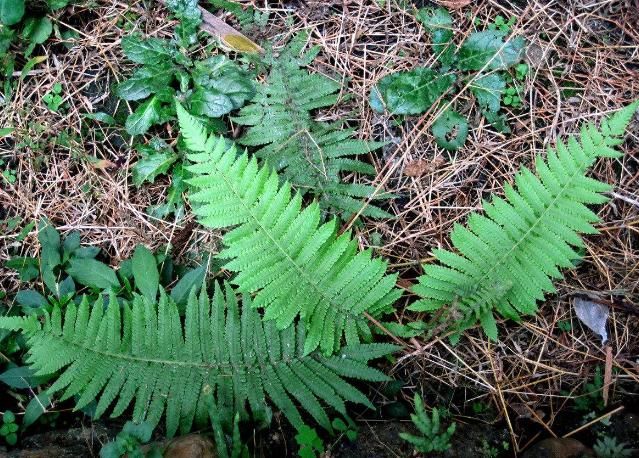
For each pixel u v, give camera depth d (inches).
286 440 26.5
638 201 28.7
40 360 24.5
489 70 29.7
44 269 28.4
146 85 29.2
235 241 25.4
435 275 26.4
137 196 30.1
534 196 25.9
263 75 30.1
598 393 27.3
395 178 29.9
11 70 29.8
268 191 25.3
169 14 30.6
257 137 28.9
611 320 28.0
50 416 27.2
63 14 30.2
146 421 24.5
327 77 30.1
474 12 30.2
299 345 26.6
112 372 25.3
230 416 25.6
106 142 30.4
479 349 28.2
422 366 28.2
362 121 30.2
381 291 26.2
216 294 26.2
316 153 28.8
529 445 27.0
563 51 29.8
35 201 29.9
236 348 26.2
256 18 30.0
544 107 29.7
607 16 29.8
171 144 29.8
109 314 25.6
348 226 28.5
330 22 30.5
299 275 25.8
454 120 29.5
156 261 28.5
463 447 26.1
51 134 30.0
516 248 26.0
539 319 28.3
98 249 29.4
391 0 30.3
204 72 29.6
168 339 25.9
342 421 25.8
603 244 28.8
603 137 25.3
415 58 30.3
